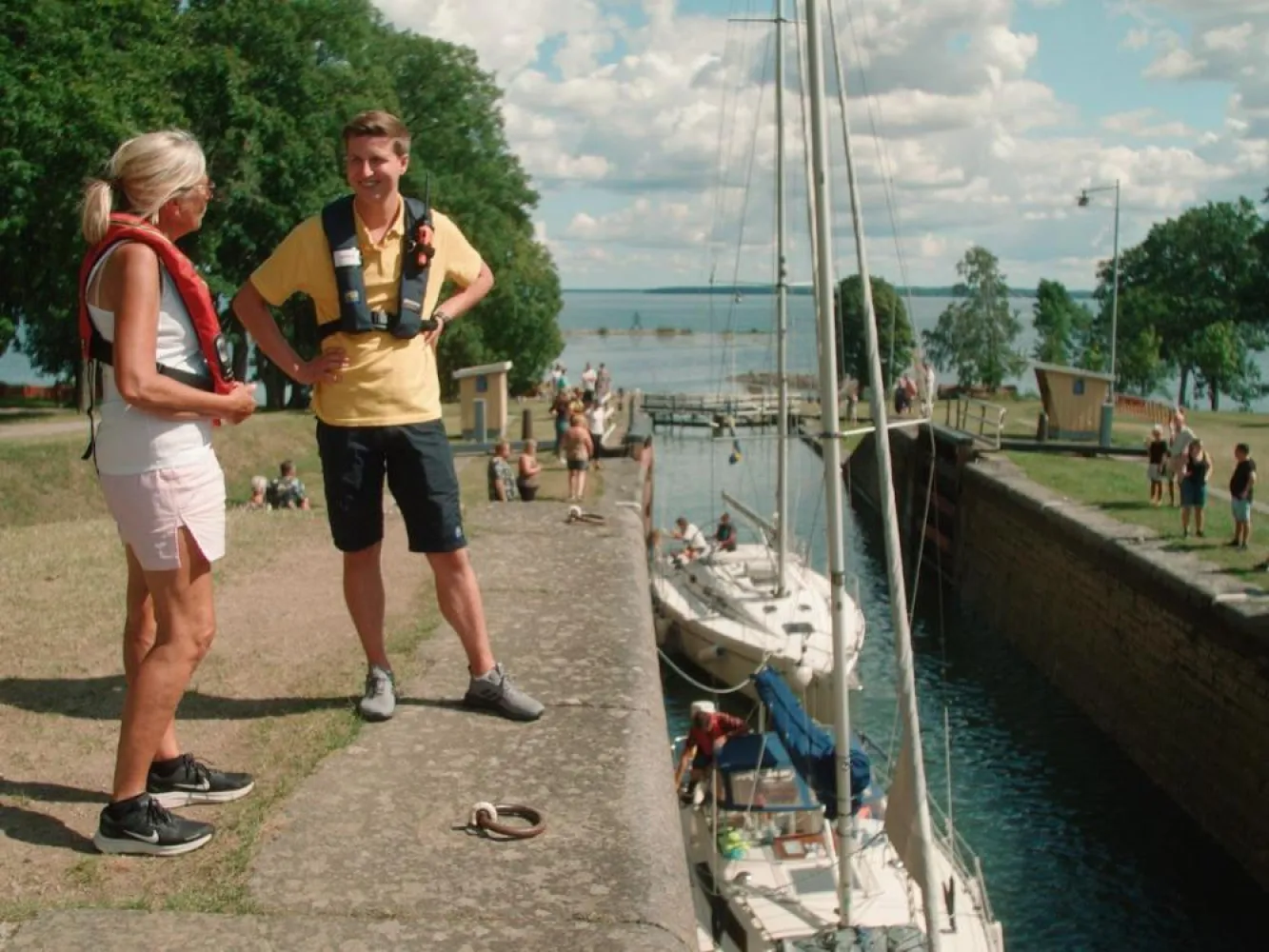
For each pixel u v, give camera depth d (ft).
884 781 46.62
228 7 120.47
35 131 93.20
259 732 14.14
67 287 104.27
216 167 118.11
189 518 10.86
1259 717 52.65
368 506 14.17
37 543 28.86
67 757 13.21
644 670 17.10
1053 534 80.43
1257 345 241.96
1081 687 75.10
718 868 36.94
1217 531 71.77
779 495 73.67
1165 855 55.47
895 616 27.55
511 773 13.23
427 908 10.22
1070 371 112.06
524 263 171.53
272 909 10.05
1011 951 47.85
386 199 13.25
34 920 9.61
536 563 24.80
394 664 16.94
